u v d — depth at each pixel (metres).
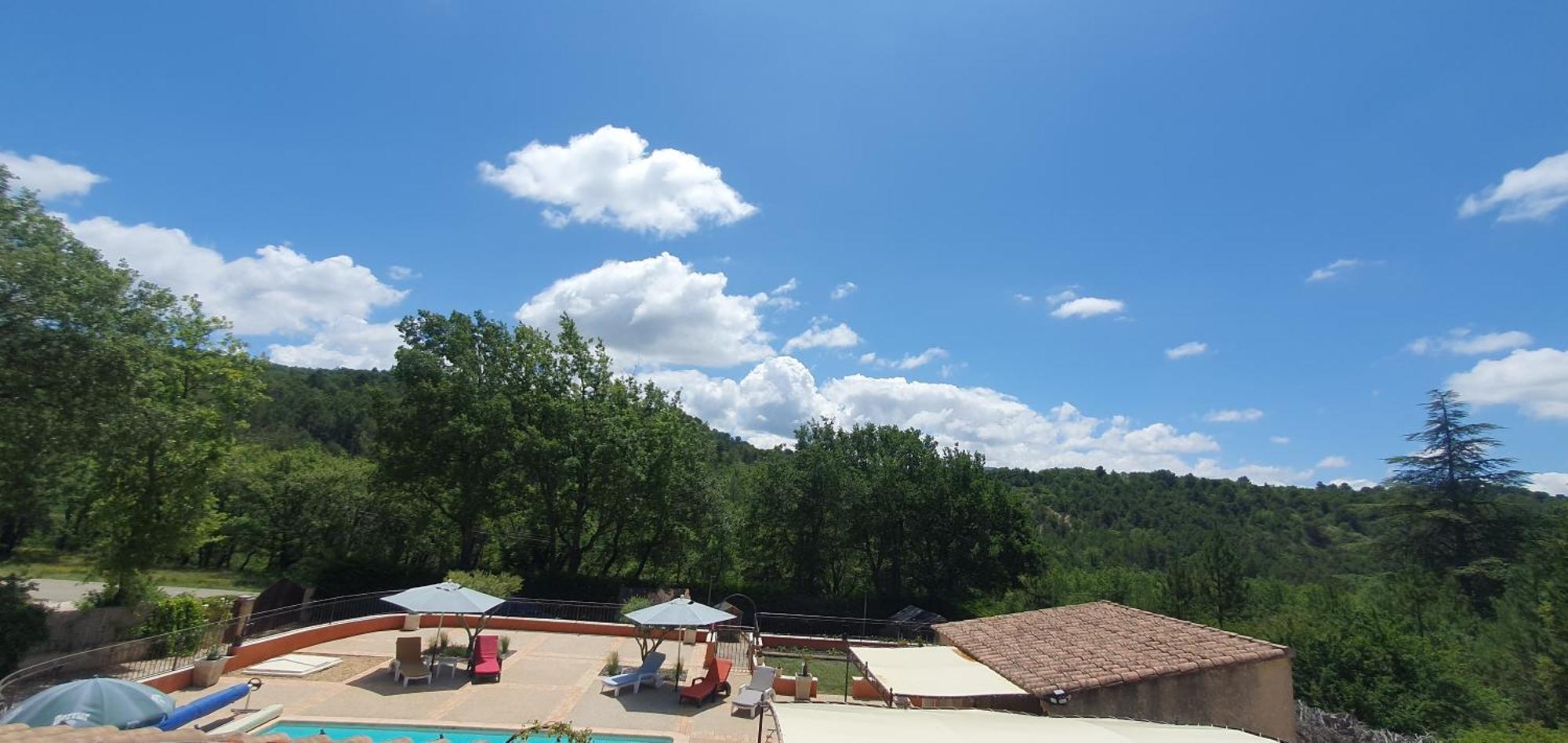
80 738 8.19
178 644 20.52
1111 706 14.62
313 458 63.66
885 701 15.83
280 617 28.05
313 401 96.88
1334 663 23.02
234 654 18.34
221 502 56.81
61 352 19.70
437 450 39.97
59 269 19.95
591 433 42.59
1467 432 46.25
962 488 48.66
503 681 18.83
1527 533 41.12
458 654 21.59
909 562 49.62
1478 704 22.38
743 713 16.83
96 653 19.69
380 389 42.00
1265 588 39.00
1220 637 16.98
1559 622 23.19
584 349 45.91
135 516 25.44
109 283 21.47
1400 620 28.09
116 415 22.06
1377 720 21.36
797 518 47.34
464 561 40.50
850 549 49.75
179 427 24.56
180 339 27.62
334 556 43.00
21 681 17.75
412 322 42.19
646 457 42.12
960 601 47.34
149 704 10.88
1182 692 14.99
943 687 15.23
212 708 13.56
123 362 21.02
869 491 48.06
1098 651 16.77
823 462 47.50
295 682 17.67
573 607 34.72
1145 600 37.31
